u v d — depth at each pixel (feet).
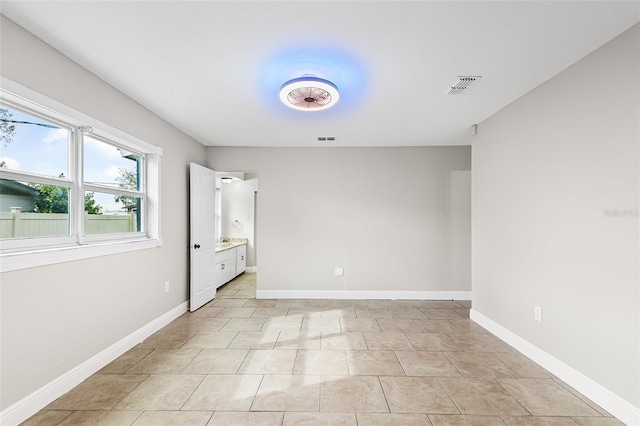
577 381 7.11
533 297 8.63
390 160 15.39
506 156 9.86
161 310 11.03
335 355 8.87
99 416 6.05
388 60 7.04
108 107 8.19
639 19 5.63
